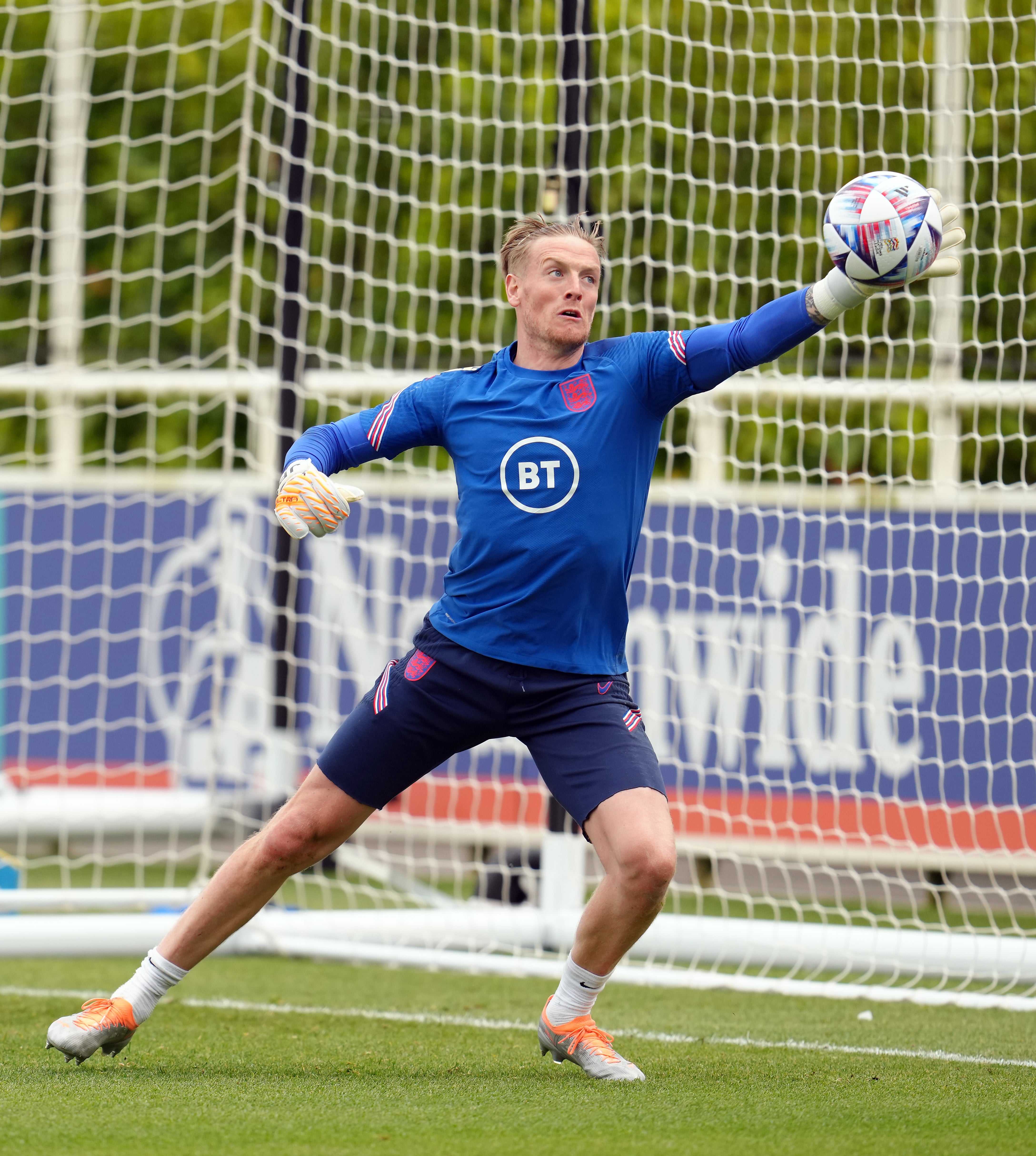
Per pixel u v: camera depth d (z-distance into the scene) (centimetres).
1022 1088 1141
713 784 2492
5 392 3616
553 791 1127
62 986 1823
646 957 1942
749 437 2636
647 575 2469
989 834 2377
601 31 2302
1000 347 2088
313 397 2472
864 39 2403
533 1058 1278
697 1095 1077
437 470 2800
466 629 1125
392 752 1143
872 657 2425
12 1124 945
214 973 1909
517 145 2302
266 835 1171
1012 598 2358
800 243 2173
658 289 2462
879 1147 881
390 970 1975
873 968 1850
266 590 2773
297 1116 979
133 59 2397
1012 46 2170
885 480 2486
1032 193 2261
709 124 2173
